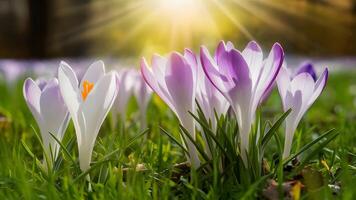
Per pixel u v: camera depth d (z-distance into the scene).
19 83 1.51
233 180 0.32
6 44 5.04
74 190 0.31
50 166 0.34
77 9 4.92
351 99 1.12
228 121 0.36
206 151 0.35
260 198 0.31
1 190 0.33
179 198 0.33
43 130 0.34
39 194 0.32
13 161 0.38
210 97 0.34
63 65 0.33
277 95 1.08
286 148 0.35
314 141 0.33
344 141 0.49
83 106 0.32
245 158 0.32
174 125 0.63
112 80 0.32
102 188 0.32
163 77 0.33
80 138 0.32
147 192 0.32
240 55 0.30
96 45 4.93
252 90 0.32
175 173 0.36
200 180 0.32
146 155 0.42
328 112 0.93
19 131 0.64
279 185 0.30
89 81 0.34
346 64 2.75
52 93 0.34
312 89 0.34
